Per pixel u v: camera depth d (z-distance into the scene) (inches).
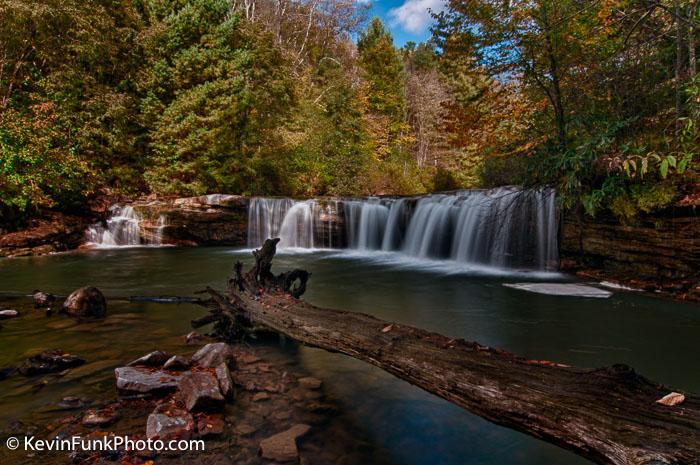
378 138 1300.4
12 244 483.2
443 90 1432.1
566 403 68.6
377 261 474.9
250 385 119.8
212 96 660.1
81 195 584.7
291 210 638.5
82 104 572.4
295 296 179.8
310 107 1040.2
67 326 182.4
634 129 251.8
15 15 486.6
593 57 295.1
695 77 195.9
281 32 1353.3
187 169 645.9
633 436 58.1
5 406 104.9
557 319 207.8
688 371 141.4
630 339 175.8
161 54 666.2
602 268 321.1
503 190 438.0
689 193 245.3
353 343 115.6
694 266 248.4
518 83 397.1
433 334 108.9
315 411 104.7
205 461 80.7
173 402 105.0
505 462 86.0
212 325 185.6
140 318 198.1
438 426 99.5
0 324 181.9
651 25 261.6
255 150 801.6
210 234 614.2
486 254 440.5
